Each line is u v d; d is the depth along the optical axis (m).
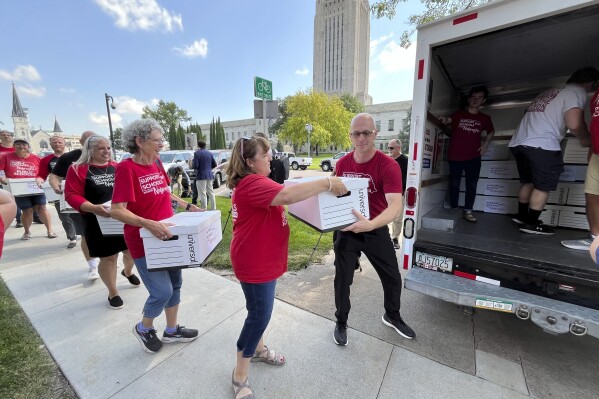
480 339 2.20
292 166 21.41
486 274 1.99
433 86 2.52
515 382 1.77
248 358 1.64
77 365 1.94
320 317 2.51
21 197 4.58
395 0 5.65
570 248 2.14
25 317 2.50
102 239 2.44
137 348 2.11
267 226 1.52
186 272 3.44
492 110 3.89
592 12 1.86
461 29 1.97
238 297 2.86
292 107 26.72
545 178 2.58
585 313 1.61
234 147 1.51
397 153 4.20
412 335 2.18
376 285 3.13
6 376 1.83
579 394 1.68
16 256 4.00
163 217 1.98
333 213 1.60
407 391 1.71
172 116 50.97
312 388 1.75
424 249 2.24
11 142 5.10
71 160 3.10
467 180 3.39
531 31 2.19
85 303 2.75
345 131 28.95
